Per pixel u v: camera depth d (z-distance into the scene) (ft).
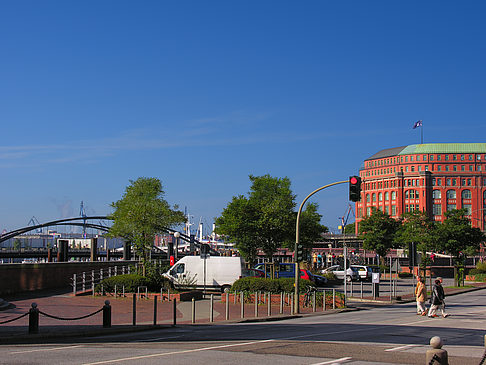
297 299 92.48
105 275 160.56
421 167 522.06
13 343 53.36
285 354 43.04
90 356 42.16
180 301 108.47
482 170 517.96
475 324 71.72
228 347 47.44
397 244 315.37
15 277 115.03
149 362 38.93
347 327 67.87
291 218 191.52
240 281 111.65
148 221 143.43
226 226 195.83
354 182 89.45
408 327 67.31
